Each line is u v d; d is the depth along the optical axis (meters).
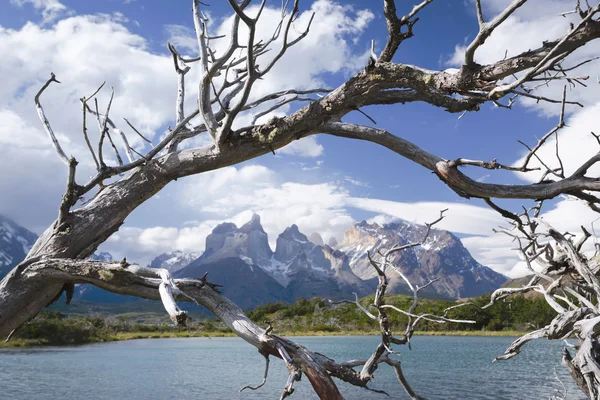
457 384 35.75
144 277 4.86
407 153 5.30
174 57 6.26
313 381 4.59
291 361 4.49
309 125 5.16
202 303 4.80
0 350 78.25
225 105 6.37
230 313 4.78
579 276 7.39
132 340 115.56
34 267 5.18
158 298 4.91
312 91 6.74
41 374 45.69
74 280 5.15
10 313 5.17
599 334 6.20
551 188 4.86
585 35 3.98
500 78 4.41
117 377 43.41
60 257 5.37
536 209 7.62
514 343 6.86
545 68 3.96
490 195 4.99
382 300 5.27
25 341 90.19
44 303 5.40
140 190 5.65
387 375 41.22
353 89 4.91
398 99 5.11
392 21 4.66
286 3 5.24
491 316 94.06
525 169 4.86
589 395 5.90
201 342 110.31
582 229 7.07
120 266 4.82
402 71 4.73
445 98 4.80
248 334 4.63
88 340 104.19
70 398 32.28
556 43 4.18
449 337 103.81
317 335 107.56
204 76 5.03
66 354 70.19
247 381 39.16
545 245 7.64
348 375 4.75
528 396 30.52
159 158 5.71
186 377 43.16
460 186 5.04
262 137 5.24
